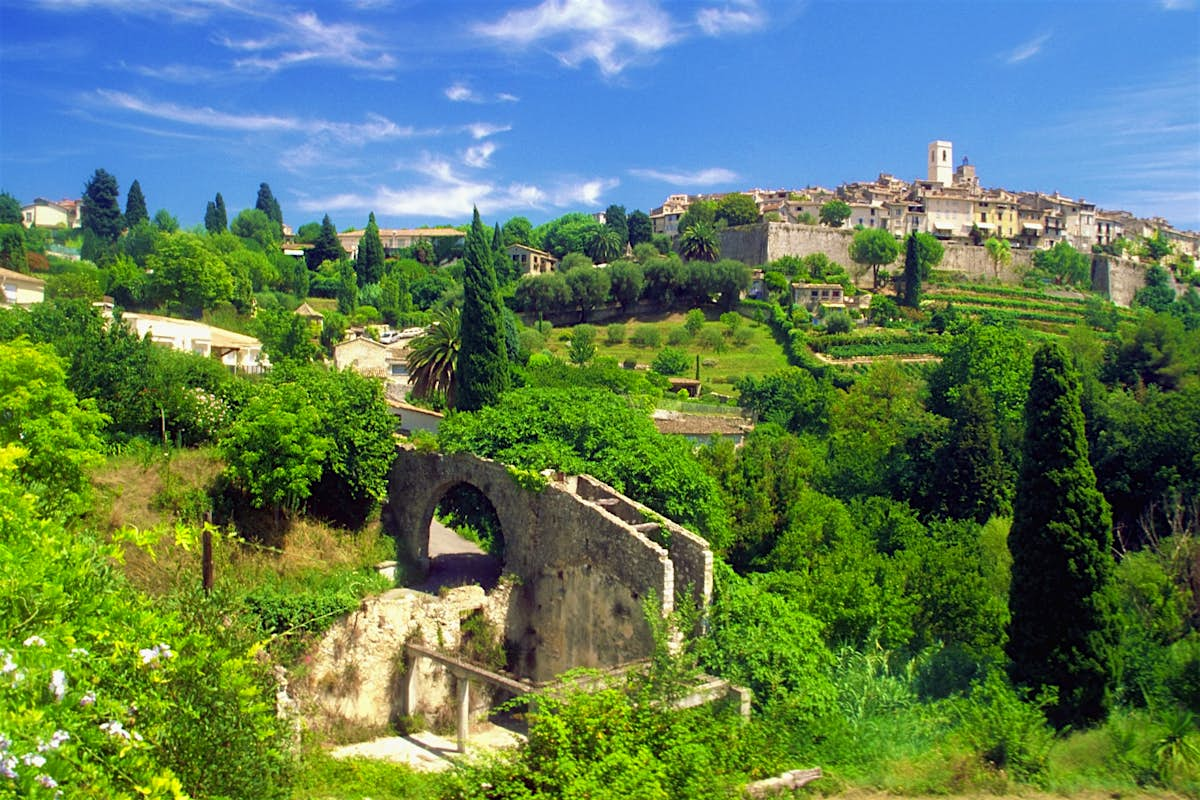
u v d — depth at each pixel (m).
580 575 30.64
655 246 175.50
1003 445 59.47
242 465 32.75
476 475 35.00
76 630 12.09
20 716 9.45
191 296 102.94
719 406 90.00
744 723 22.39
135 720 11.91
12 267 99.94
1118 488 51.75
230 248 142.25
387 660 29.61
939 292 149.50
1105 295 167.50
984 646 34.12
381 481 36.72
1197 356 75.81
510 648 32.56
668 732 17.97
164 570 28.50
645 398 76.38
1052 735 25.27
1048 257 170.38
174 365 41.75
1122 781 22.83
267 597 28.03
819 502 42.44
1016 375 77.00
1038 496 30.17
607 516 29.62
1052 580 29.39
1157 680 29.88
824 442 71.69
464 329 53.34
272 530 33.22
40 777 8.98
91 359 37.69
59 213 191.12
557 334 128.75
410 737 29.16
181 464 34.00
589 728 17.23
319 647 28.06
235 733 12.91
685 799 16.48
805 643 27.77
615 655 28.94
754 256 162.38
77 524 27.17
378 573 33.44
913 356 115.56
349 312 130.00
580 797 15.19
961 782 21.89
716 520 36.00
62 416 27.55
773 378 95.06
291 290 141.25
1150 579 35.00
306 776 22.41
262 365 77.31
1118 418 54.19
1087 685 28.52
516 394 39.34
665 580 27.33
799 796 20.33
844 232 163.88
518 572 33.28
